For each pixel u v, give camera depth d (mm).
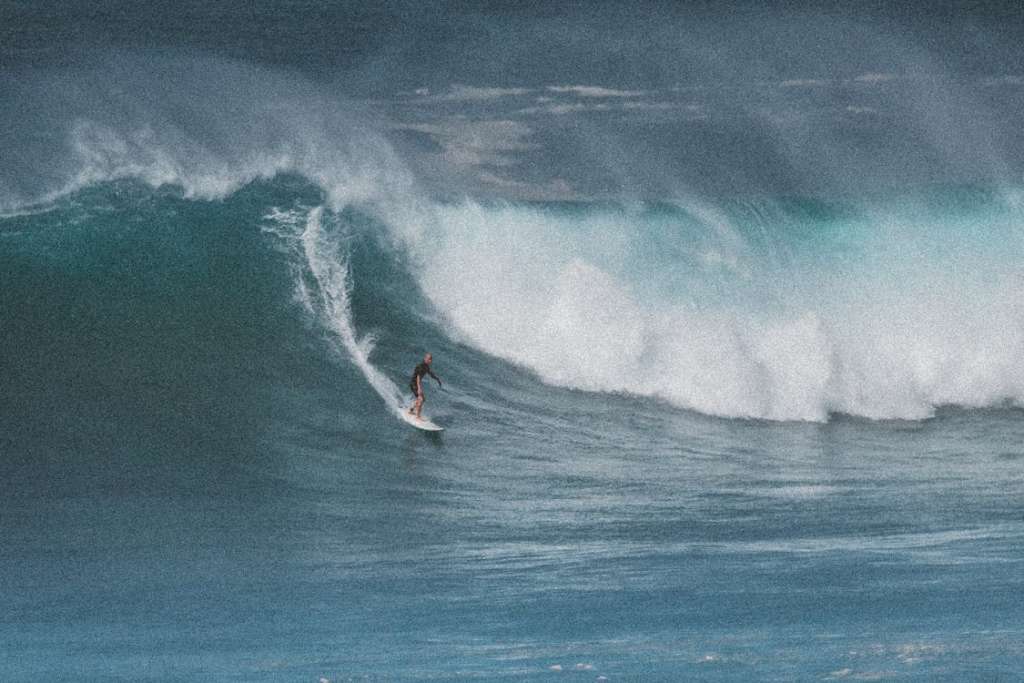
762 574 53469
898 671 40219
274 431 77188
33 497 65250
